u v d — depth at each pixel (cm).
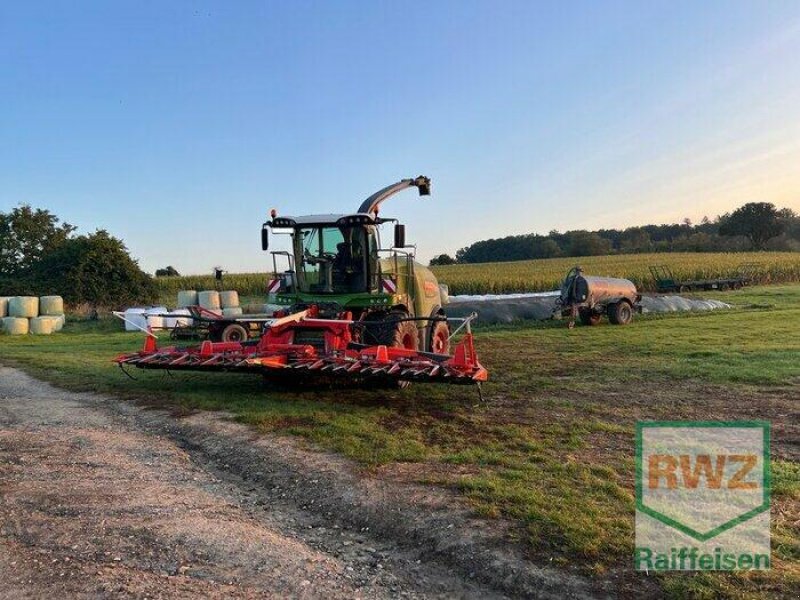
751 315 1977
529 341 1495
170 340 1692
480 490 466
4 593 319
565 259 6244
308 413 723
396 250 986
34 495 462
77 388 926
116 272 2698
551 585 338
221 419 707
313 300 971
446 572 364
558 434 635
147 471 541
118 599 315
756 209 8019
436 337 1128
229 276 3869
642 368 1034
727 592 324
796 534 396
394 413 732
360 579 357
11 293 2523
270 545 392
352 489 482
